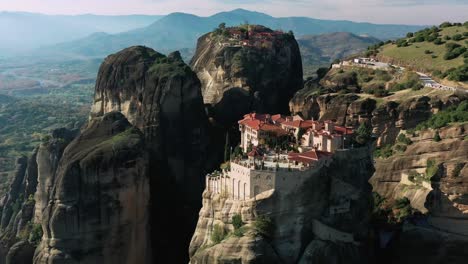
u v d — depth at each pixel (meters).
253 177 123.25
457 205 152.00
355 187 133.62
